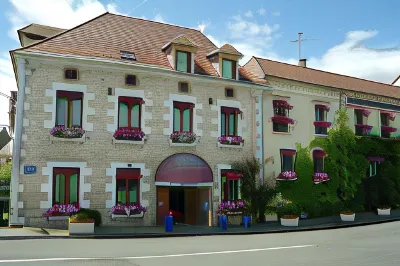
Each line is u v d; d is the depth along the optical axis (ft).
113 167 71.10
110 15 85.10
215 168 80.89
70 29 75.82
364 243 54.95
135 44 80.74
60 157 67.56
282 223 80.12
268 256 43.98
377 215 96.78
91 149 69.77
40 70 67.62
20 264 36.50
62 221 65.77
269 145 89.30
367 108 109.09
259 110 87.51
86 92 70.33
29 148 65.72
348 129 100.27
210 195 79.61
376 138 106.93
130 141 72.43
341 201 97.14
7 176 102.42
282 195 88.84
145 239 58.34
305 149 94.43
